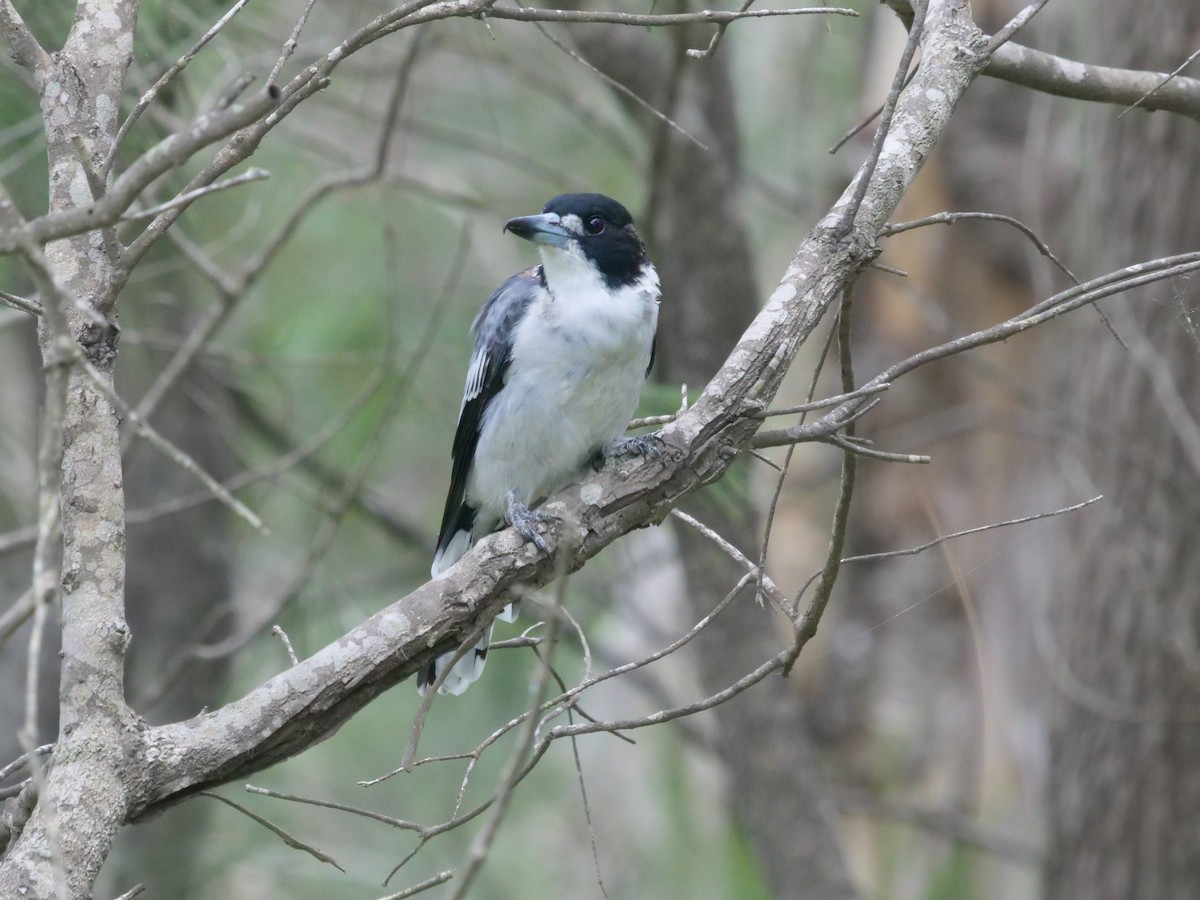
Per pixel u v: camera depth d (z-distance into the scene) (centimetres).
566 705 552
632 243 855
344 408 1307
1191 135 1005
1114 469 1102
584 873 1627
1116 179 1048
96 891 1184
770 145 1645
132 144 916
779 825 1261
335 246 1314
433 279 1353
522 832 1564
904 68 579
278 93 408
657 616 1694
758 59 1644
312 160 1318
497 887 1434
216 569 1338
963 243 1407
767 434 591
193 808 1230
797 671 1448
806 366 1477
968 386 1409
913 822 1359
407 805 1387
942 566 1409
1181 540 1075
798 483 1420
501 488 870
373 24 543
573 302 836
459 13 562
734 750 1273
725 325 1242
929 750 1413
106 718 485
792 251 1670
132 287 1186
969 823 1373
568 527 516
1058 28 1252
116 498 508
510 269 1430
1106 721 1116
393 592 1475
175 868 1211
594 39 1177
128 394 1277
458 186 1423
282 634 553
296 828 1320
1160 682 1085
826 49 1546
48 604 391
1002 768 1403
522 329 838
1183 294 828
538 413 841
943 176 1409
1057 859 1164
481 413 873
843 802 1365
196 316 1289
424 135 1338
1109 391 1108
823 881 1252
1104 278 578
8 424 1388
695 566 1239
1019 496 1401
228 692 1284
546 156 1529
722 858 1652
